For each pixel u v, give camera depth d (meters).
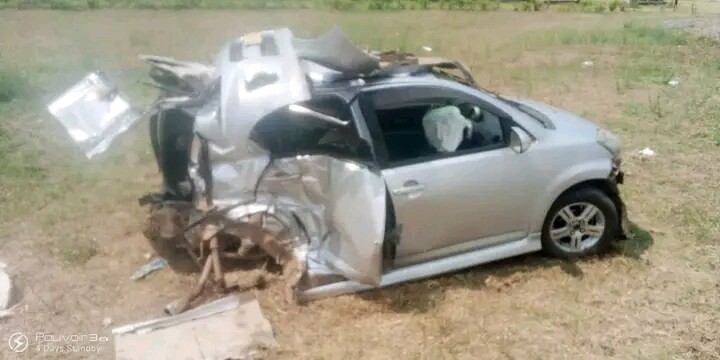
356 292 5.23
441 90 5.24
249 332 4.75
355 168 4.83
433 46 15.67
